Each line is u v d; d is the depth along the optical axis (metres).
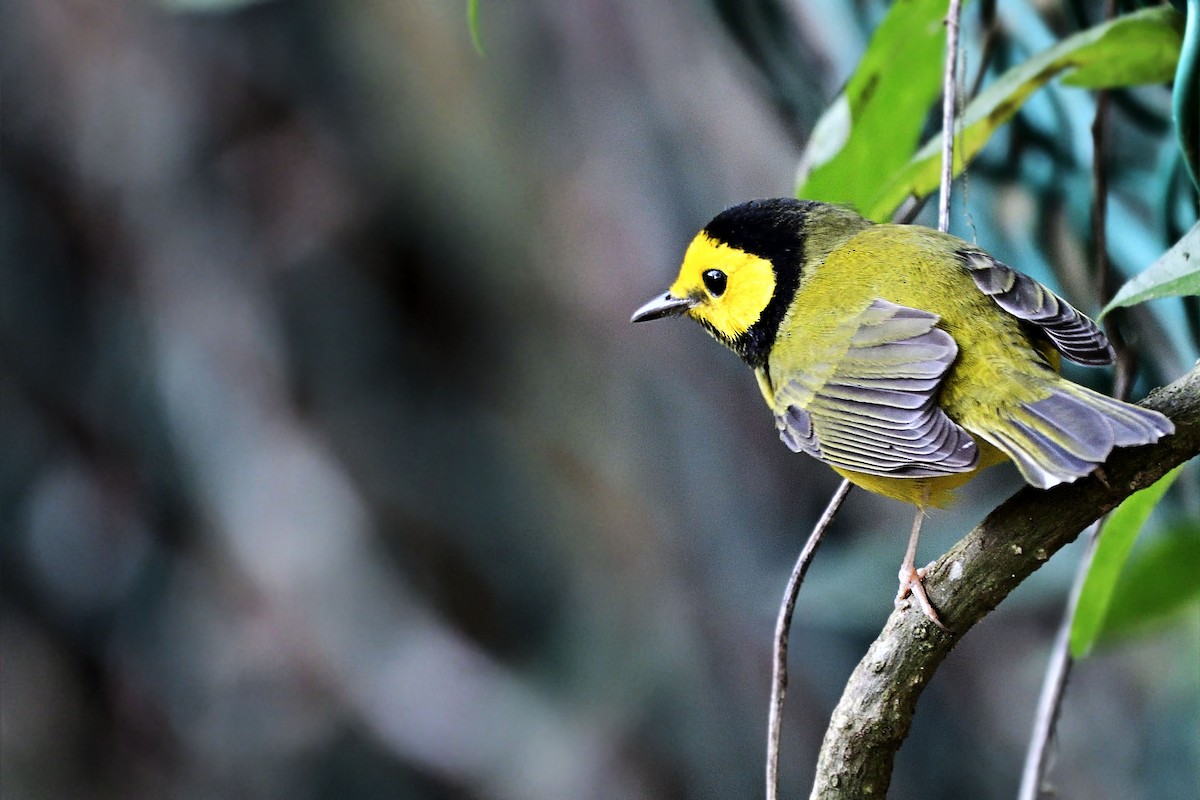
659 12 11.34
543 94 12.23
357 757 13.42
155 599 13.65
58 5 12.70
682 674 12.73
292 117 12.93
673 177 11.70
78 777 13.57
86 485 13.59
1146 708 11.24
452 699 13.29
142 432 13.51
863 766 4.83
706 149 11.41
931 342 5.60
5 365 13.34
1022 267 6.84
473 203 12.79
